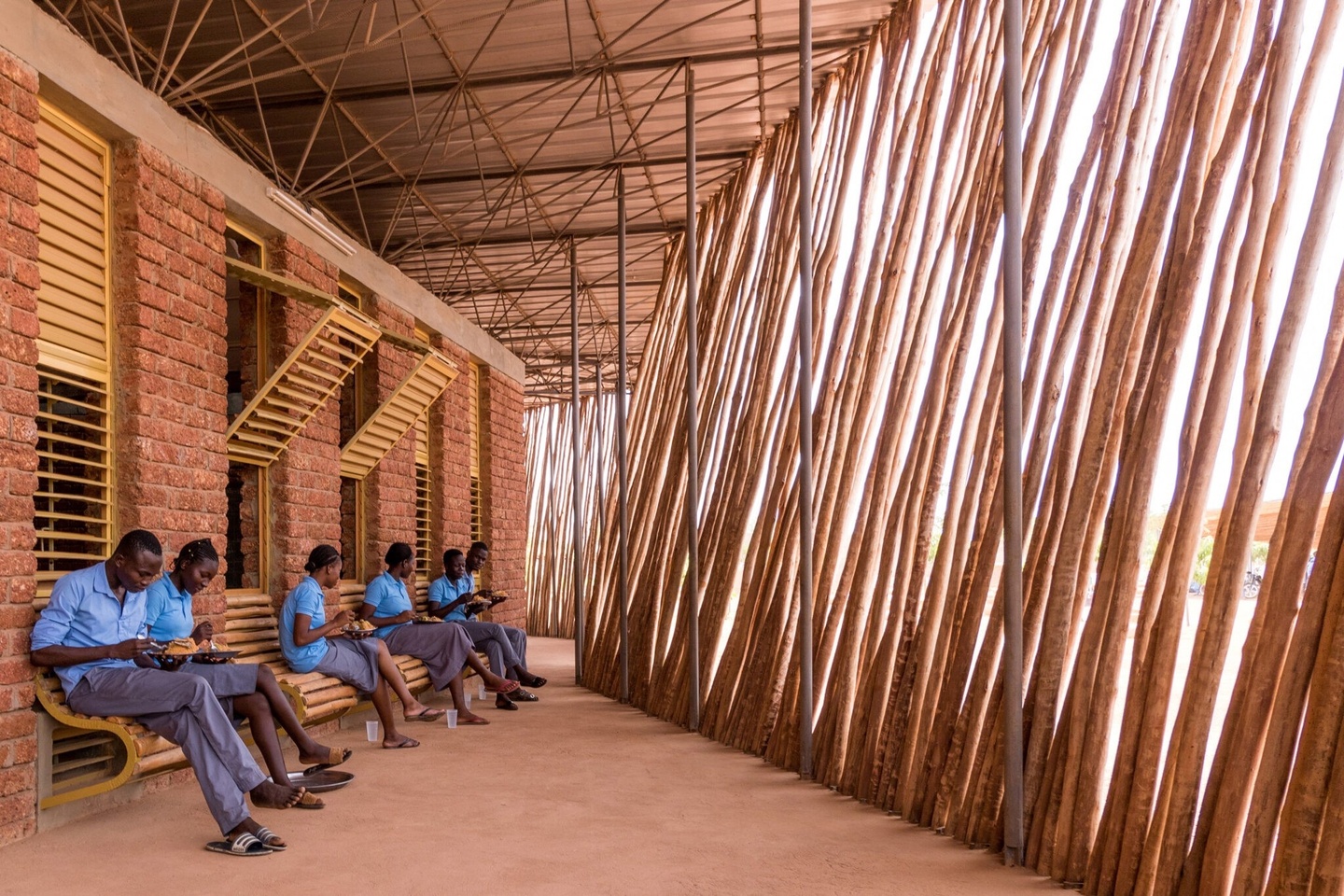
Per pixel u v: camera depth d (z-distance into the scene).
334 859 3.70
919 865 3.69
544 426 19.41
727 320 8.25
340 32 6.94
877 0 6.49
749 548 6.69
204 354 5.34
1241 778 2.98
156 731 3.95
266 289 6.43
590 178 9.45
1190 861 3.11
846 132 6.76
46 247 4.31
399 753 5.88
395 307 8.30
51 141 4.36
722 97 7.95
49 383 4.86
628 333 16.03
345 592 7.49
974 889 3.42
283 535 6.36
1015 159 3.85
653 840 3.99
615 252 11.75
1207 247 3.44
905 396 5.10
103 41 6.93
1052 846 3.57
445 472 9.56
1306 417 3.03
